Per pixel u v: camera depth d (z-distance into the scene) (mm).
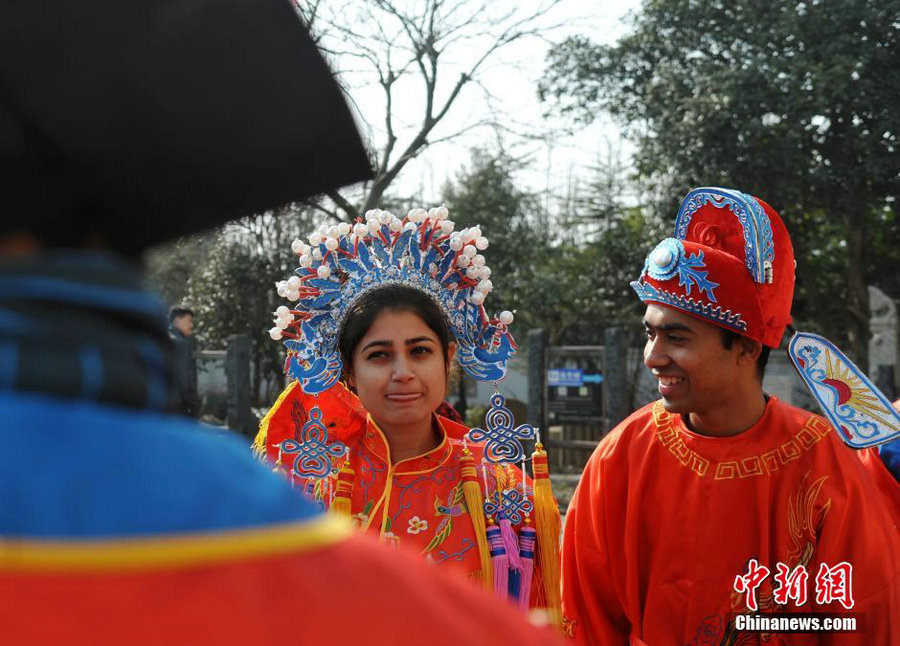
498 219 16656
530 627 633
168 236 615
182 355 9180
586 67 13188
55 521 494
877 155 11766
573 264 16594
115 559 497
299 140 627
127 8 575
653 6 12562
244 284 13828
